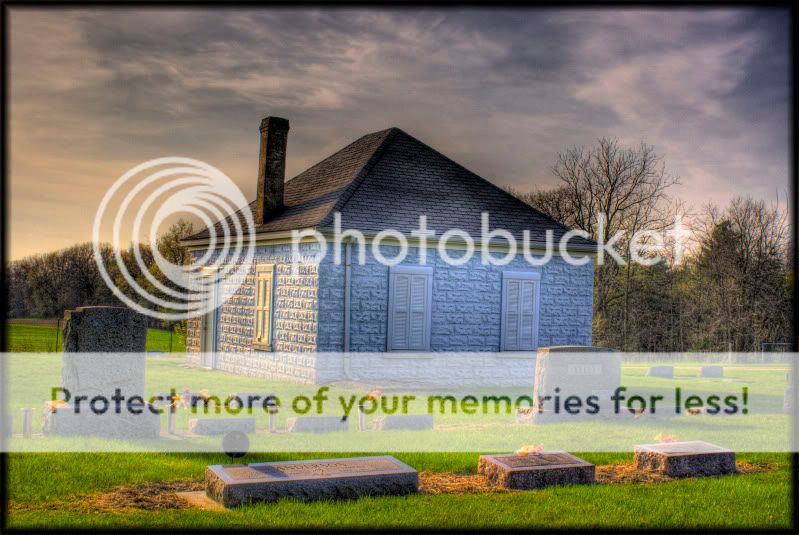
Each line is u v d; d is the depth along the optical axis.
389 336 22.11
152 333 53.25
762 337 51.75
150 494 9.13
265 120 25.16
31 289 59.78
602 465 11.51
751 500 9.52
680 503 9.31
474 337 23.34
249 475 9.09
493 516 8.56
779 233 51.41
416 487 9.57
